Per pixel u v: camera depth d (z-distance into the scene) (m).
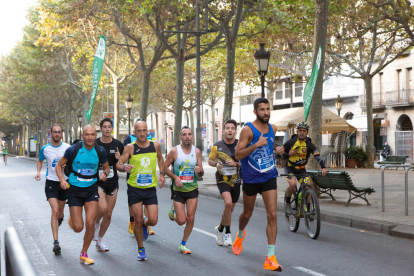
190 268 5.88
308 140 8.38
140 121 6.40
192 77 44.66
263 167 5.70
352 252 6.85
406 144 36.78
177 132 22.83
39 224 9.52
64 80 44.50
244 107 57.84
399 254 6.73
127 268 5.91
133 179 6.40
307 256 6.57
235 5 19.91
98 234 7.12
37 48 38.78
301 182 8.31
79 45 30.31
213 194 15.62
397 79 37.00
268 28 22.66
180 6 20.48
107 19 26.70
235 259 6.38
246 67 33.88
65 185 6.11
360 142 40.31
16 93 53.75
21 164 45.66
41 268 5.90
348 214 9.98
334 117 26.30
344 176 11.06
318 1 12.98
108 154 7.08
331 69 29.08
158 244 7.45
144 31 25.66
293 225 8.70
